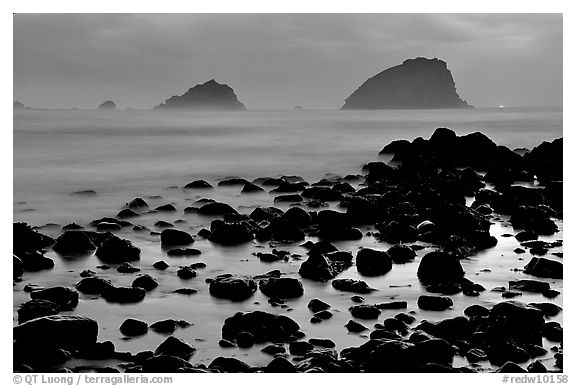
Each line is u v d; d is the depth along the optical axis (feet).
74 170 75.77
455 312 27.27
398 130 161.27
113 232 42.34
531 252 37.58
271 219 45.03
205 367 21.76
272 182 62.64
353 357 22.29
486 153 75.92
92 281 30.14
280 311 27.43
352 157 93.86
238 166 83.10
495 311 24.38
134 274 32.83
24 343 22.56
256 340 24.08
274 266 34.50
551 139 135.13
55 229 43.39
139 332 25.00
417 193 49.52
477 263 35.27
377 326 25.30
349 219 43.60
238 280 29.73
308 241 39.14
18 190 60.34
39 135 127.95
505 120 229.66
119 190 61.41
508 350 22.84
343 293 29.86
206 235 40.96
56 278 32.12
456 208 42.57
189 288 30.40
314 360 21.79
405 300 28.94
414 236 40.63
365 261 33.78
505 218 47.85
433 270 32.09
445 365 21.62
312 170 80.28
